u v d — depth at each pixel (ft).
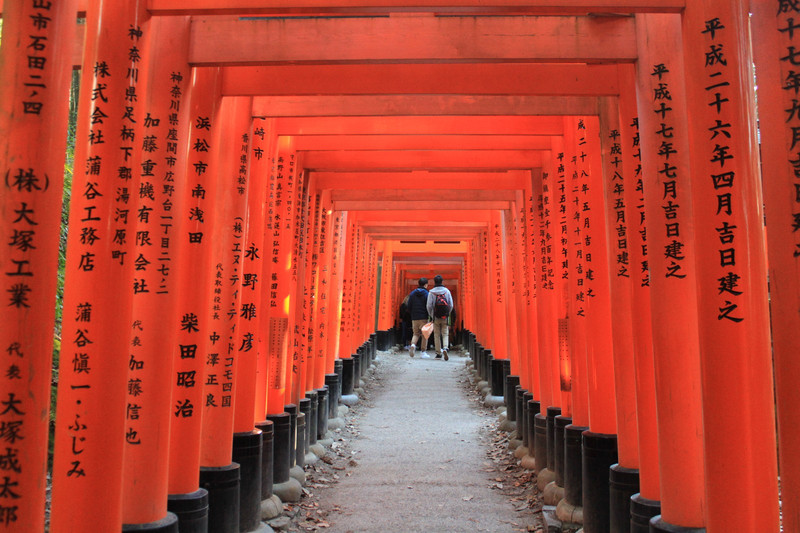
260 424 15.38
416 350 63.46
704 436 8.30
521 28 10.25
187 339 11.45
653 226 10.11
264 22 10.50
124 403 8.96
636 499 10.80
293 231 18.35
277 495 16.11
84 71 9.17
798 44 7.09
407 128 16.46
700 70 8.38
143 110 9.35
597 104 13.55
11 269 7.30
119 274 8.87
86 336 8.68
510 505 16.16
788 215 7.07
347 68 12.05
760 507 7.88
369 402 32.42
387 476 18.88
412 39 10.23
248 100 13.78
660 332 9.91
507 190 25.25
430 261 62.54
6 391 7.25
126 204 9.00
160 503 10.09
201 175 11.72
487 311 37.99
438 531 14.26
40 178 7.47
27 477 7.30
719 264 8.15
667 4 8.61
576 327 14.85
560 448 15.96
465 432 25.11
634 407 12.19
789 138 7.09
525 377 22.52
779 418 7.12
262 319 15.94
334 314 28.53
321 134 16.51
